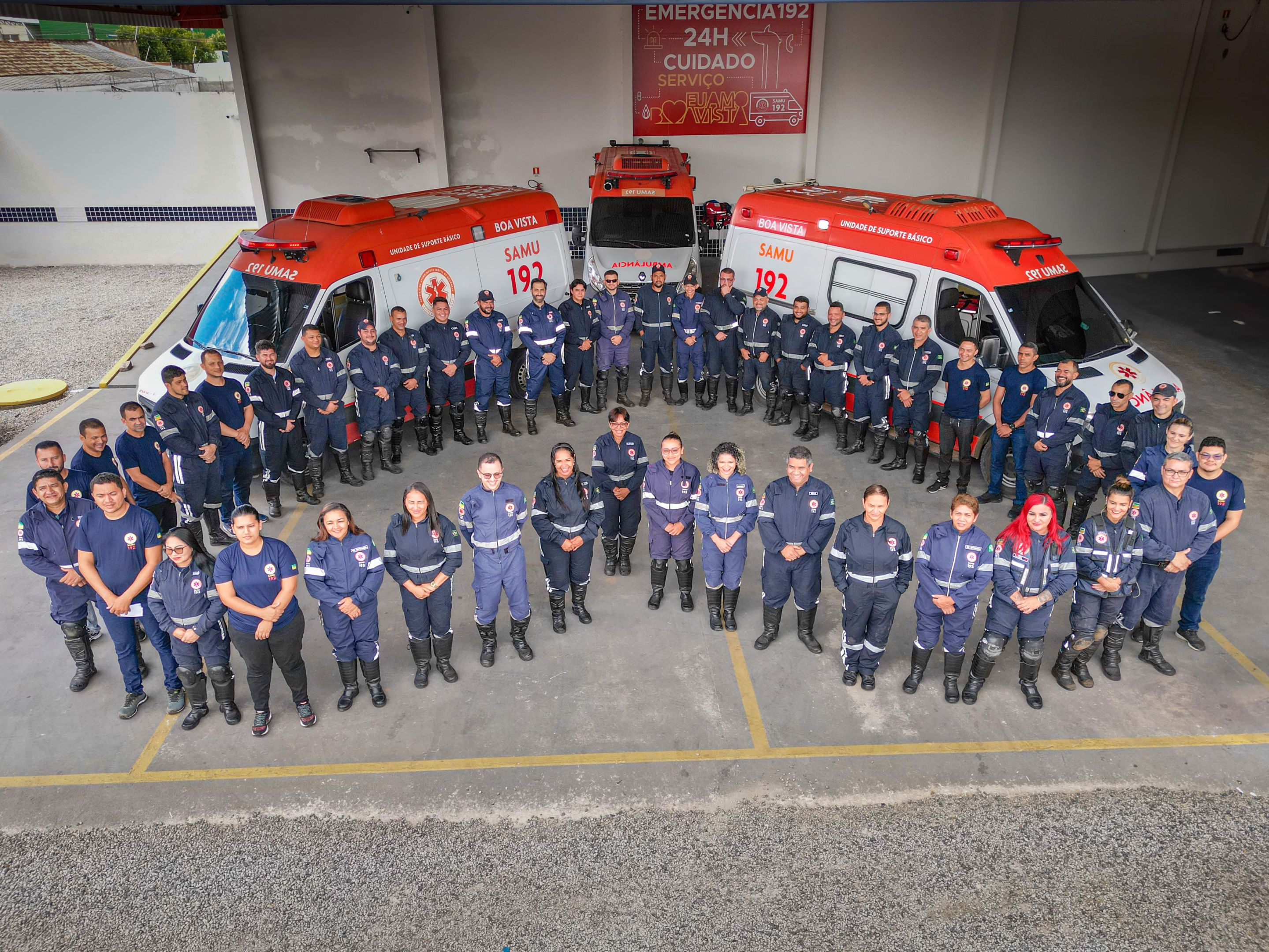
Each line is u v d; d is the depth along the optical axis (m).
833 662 6.62
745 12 14.71
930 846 5.01
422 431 9.95
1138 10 14.95
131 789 5.47
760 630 7.02
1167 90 15.59
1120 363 8.66
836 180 16.02
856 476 9.34
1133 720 5.99
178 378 7.40
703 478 6.91
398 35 14.82
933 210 9.07
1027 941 4.46
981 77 15.28
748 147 15.70
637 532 8.45
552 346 10.05
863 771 5.55
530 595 7.48
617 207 13.04
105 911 4.68
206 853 5.02
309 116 15.43
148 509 7.21
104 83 15.88
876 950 4.42
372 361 8.80
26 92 15.91
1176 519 6.02
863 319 9.73
